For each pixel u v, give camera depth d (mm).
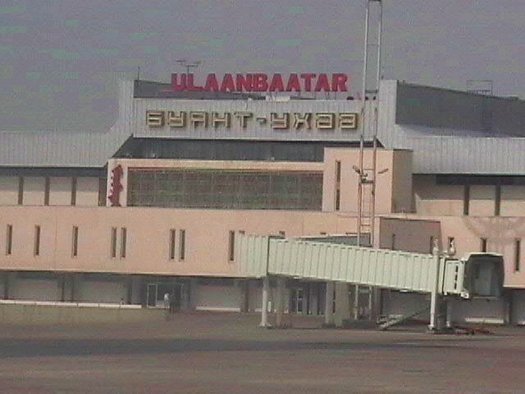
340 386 50562
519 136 169500
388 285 106750
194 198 148500
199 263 144375
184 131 155250
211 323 115312
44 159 159125
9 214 151750
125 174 150750
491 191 143875
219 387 48094
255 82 158000
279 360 65125
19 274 153500
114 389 46094
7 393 44000
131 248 147000
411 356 71562
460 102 158875
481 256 103500
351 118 149750
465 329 106125
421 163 145375
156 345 76688
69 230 149500
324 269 109375
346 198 139750
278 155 153250
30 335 86188
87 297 151250
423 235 134875
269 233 141750
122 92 157375
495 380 56375
